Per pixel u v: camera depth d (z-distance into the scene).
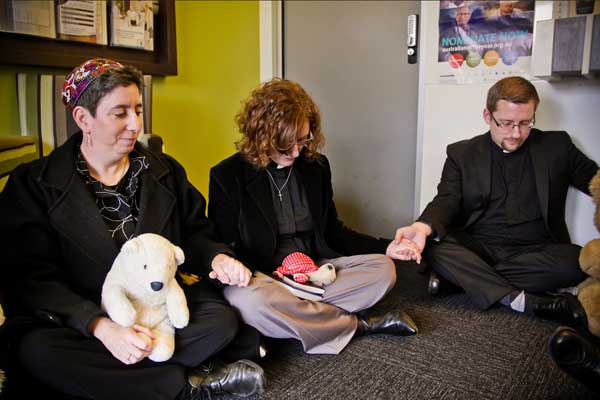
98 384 1.05
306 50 2.82
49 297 1.09
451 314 1.78
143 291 1.11
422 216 1.84
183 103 2.35
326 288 1.51
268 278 1.40
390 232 2.71
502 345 1.52
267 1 2.76
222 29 2.53
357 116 2.72
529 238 1.91
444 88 2.27
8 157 1.41
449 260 1.83
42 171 1.18
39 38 1.69
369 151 2.71
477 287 1.78
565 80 1.98
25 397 1.07
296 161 1.65
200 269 1.36
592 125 1.96
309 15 2.77
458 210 1.94
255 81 2.85
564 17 1.85
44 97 1.59
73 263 1.18
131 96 1.17
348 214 2.85
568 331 1.16
